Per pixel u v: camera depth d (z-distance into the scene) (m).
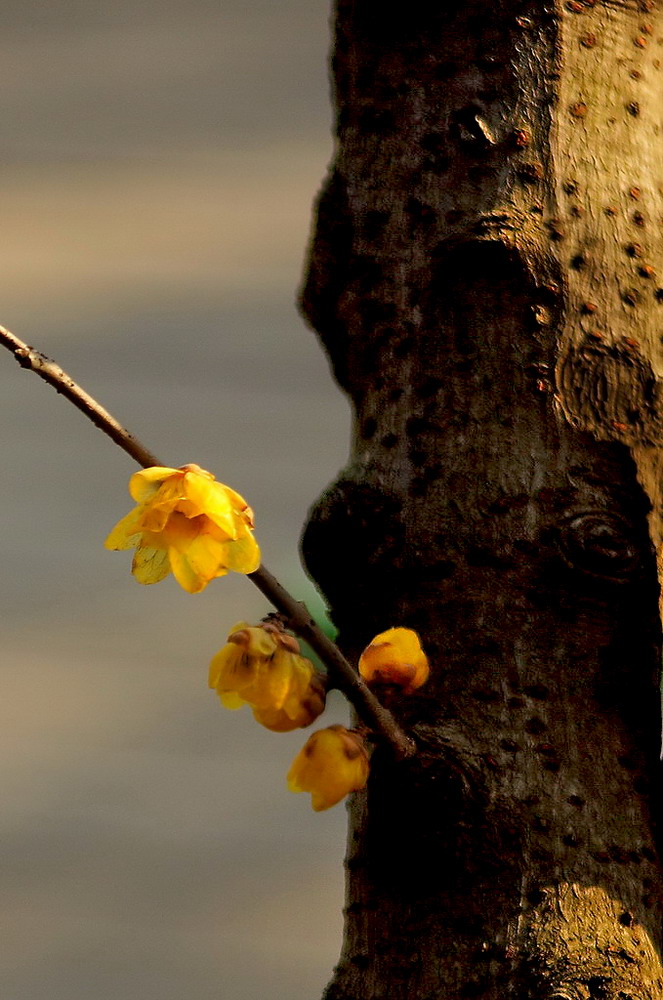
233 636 1.75
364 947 1.79
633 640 1.80
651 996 1.78
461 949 1.78
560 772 1.79
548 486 1.80
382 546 1.80
